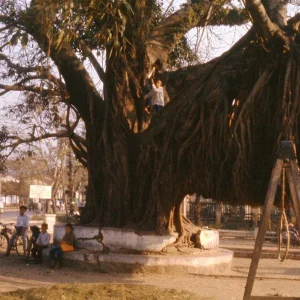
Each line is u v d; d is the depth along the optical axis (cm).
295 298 885
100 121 1862
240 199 1445
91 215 1859
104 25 1469
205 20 1509
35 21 1495
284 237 2648
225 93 1452
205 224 3988
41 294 1126
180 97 1625
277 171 837
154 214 1709
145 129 1742
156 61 1844
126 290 1209
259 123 1365
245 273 1731
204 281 1522
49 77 1920
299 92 1283
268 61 1341
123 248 1677
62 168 4531
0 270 1609
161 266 1597
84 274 1581
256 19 1304
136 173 1759
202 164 1538
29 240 1830
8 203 10594
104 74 1781
